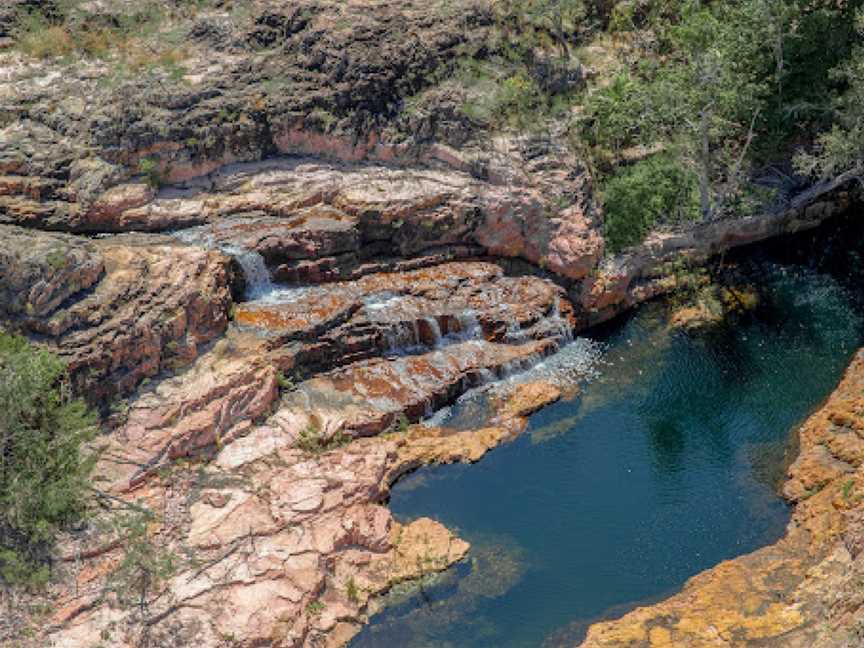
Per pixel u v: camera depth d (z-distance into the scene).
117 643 34.41
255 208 49.78
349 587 37.31
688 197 53.75
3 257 39.91
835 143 49.50
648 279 52.22
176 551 37.44
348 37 52.28
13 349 38.91
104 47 53.38
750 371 47.41
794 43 53.84
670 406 45.84
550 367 48.03
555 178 51.19
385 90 52.19
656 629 35.44
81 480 37.81
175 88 50.69
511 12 55.22
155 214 48.81
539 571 38.78
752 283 52.22
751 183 55.25
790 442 43.41
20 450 37.56
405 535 39.50
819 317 50.03
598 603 37.56
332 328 45.97
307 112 51.59
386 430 43.91
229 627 35.19
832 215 55.38
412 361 46.59
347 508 39.44
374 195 50.00
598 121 53.69
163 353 42.38
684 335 49.75
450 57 53.69
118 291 41.91
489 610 37.47
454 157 51.69
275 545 37.78
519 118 52.66
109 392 41.00
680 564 38.81
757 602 35.84
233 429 41.84
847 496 37.97
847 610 33.44
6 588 35.31
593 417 45.50
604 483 42.28
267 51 53.34
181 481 39.84
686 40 54.19
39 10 54.47
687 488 41.81
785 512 40.25
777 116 54.47
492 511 41.12
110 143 49.00
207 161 50.66
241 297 47.12
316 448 42.16
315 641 35.97
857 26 51.47
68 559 36.47
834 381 46.41
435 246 50.84
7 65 52.31
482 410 45.47
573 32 57.81
